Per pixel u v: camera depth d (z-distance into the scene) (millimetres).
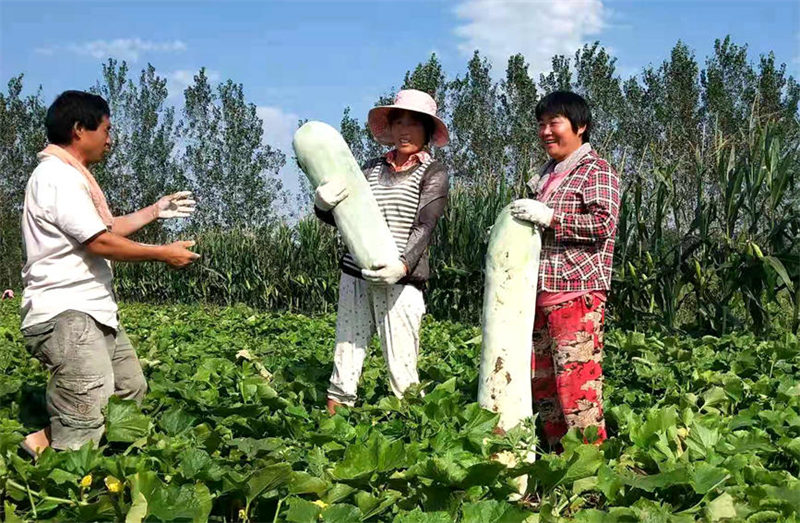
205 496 3080
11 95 37250
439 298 12836
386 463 3404
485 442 3707
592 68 29984
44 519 3260
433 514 2877
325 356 7590
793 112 16438
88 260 3945
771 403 4988
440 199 4684
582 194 4027
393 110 4777
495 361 3816
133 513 2916
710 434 3939
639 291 9656
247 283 18984
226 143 37500
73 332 3854
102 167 35469
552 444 4449
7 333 8977
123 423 3963
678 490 3424
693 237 9305
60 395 3900
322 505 3174
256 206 37094
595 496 3797
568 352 4055
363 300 4812
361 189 4375
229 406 4422
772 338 8586
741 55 27062
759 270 8570
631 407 5238
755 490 3291
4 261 31234
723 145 9109
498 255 3818
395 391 4805
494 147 30500
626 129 27141
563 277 4035
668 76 27562
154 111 38219
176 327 9969
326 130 4414
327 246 16438
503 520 2887
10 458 3459
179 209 4824
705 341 7621
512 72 31375
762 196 9008
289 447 3836
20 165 36312
